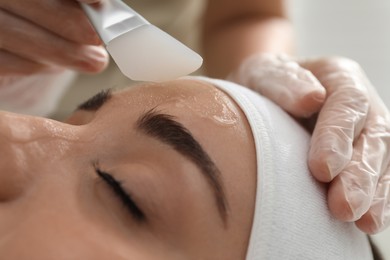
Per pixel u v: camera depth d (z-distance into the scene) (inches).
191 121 21.3
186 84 23.8
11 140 20.3
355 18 60.7
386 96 60.1
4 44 28.5
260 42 45.2
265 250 20.0
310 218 21.2
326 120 24.8
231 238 20.1
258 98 25.1
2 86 35.5
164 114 21.4
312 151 23.4
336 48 62.1
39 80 36.8
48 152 20.8
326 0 61.2
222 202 20.2
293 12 62.3
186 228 19.7
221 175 20.6
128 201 20.0
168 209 19.8
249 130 22.5
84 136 21.8
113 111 22.7
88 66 30.4
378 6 59.8
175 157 20.3
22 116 21.5
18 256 17.6
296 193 21.4
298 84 27.0
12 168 19.7
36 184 19.8
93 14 23.2
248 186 20.9
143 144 21.0
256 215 20.4
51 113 42.5
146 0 49.9
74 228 18.6
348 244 22.4
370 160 24.2
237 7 49.8
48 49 28.8
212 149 20.9
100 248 18.2
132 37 20.8
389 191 24.4
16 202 19.3
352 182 22.7
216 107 22.5
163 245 19.6
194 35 55.8
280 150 22.3
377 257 26.5
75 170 20.8
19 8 26.9
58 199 19.4
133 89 23.9
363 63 61.2
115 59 20.7
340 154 23.0
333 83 27.9
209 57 48.7
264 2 49.4
